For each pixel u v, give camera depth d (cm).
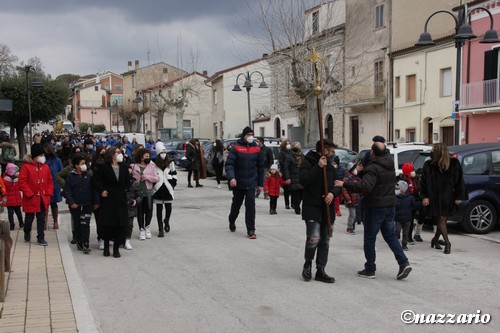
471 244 1006
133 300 655
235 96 5150
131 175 992
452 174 916
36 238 1071
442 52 2577
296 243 1013
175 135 5434
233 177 1066
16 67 4697
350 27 3075
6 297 654
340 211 1438
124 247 979
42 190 998
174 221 1299
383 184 730
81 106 9888
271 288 702
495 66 2300
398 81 2909
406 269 732
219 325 561
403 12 2966
